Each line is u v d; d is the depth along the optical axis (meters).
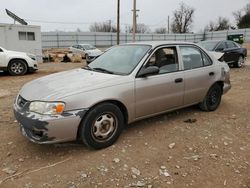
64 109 3.35
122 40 53.97
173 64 4.61
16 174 3.17
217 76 5.36
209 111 5.50
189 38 60.91
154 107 4.31
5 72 12.49
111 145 3.86
